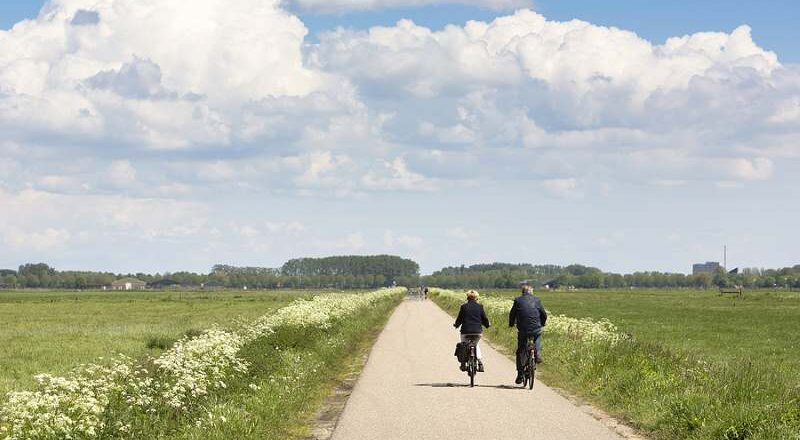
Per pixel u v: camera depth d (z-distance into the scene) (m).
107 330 44.72
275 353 18.33
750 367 15.61
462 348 18.00
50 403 9.22
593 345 20.84
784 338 40.78
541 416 13.23
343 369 20.89
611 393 15.12
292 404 13.58
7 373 24.48
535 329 17.09
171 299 116.00
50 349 32.53
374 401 14.98
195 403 12.05
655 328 48.38
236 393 13.62
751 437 10.45
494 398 15.39
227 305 89.44
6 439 8.78
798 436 10.16
